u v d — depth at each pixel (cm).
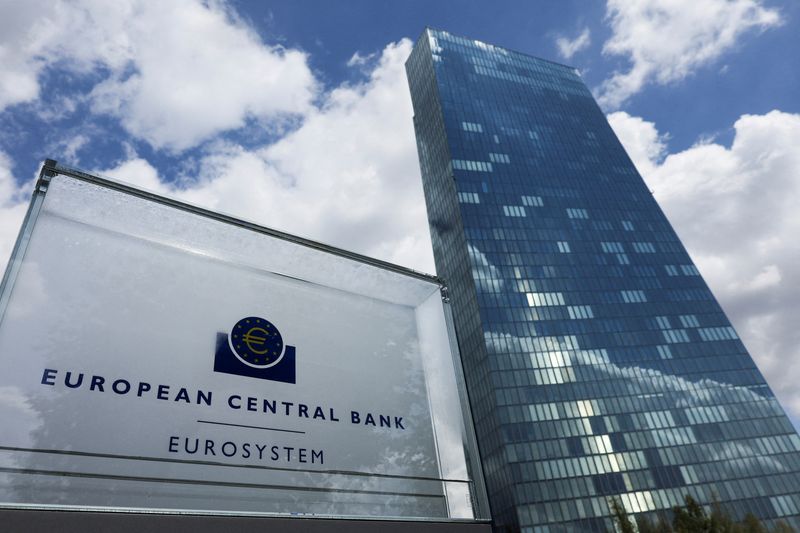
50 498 260
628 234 7844
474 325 6544
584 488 5297
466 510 399
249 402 354
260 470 330
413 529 354
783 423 6194
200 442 318
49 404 283
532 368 6075
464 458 432
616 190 8506
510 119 9088
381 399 424
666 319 6912
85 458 279
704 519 4169
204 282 388
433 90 9225
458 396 474
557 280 6988
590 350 6366
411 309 517
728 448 5859
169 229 392
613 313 6800
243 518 289
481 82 9538
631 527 4797
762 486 5619
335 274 476
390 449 399
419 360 476
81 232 352
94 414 294
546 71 10438
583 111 9906
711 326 6975
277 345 395
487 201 7700
